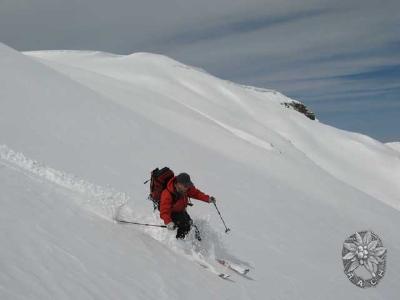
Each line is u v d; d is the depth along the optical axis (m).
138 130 19.44
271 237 12.83
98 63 98.31
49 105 16.78
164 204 6.78
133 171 13.30
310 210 19.77
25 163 9.09
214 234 8.05
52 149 11.84
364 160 93.00
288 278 9.67
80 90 21.25
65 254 4.91
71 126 15.58
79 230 5.80
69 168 10.66
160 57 108.56
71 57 104.62
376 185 85.00
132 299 4.78
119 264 5.44
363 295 11.37
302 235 14.80
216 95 97.69
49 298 3.93
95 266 5.04
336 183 33.59
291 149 61.06
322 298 9.52
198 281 6.33
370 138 105.88
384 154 95.69
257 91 120.81
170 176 6.94
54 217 5.81
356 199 30.20
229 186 17.55
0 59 19.75
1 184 6.09
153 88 85.00
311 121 104.19
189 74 102.38
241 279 7.69
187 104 80.44
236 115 83.44
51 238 5.12
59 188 7.58
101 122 17.89
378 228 23.66
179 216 7.10
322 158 89.19
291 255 11.88
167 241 7.13
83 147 13.62
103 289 4.62
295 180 29.53
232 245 10.28
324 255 13.62
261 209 15.88
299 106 118.56
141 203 9.77
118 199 8.14
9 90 16.28
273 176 26.94
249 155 31.67
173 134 22.84
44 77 20.20
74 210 6.52
